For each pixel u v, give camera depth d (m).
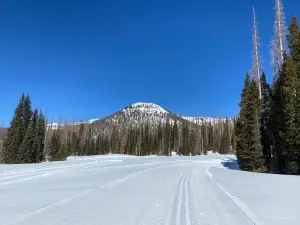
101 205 8.87
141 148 103.81
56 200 9.62
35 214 7.46
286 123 25.80
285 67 27.69
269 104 33.53
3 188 12.30
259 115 32.78
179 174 23.05
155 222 6.74
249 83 36.59
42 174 18.58
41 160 64.19
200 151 104.25
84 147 104.12
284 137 26.80
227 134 104.88
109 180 16.75
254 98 33.88
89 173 21.22
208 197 10.62
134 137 108.06
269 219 7.14
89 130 115.44
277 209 8.39
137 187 13.73
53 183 14.59
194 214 7.64
